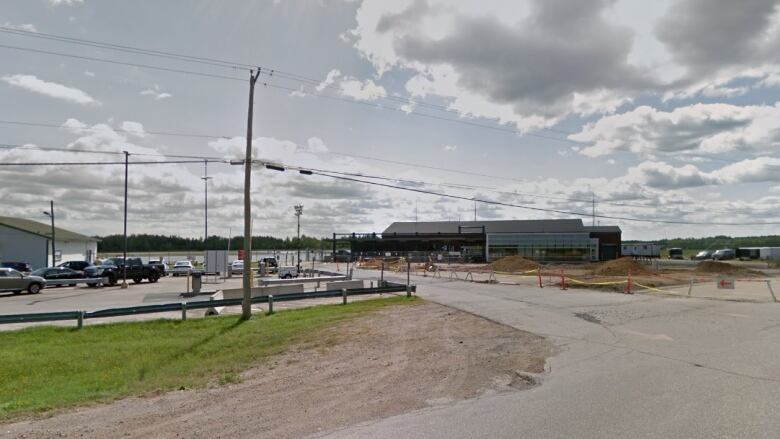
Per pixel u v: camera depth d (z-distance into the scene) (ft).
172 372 37.60
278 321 59.31
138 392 30.89
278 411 25.05
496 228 281.54
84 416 25.35
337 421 23.02
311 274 154.20
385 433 21.02
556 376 31.22
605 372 31.76
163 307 63.36
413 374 32.83
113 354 44.75
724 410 23.11
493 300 76.84
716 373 30.83
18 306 82.79
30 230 172.55
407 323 55.16
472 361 36.32
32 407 27.22
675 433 20.06
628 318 56.59
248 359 41.37
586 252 238.27
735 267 159.84
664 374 30.73
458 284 112.57
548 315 59.77
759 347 39.27
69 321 65.10
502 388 28.78
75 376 37.70
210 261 160.04
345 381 31.63
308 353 42.14
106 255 433.07
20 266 148.36
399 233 286.87
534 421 22.04
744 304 69.56
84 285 131.64
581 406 24.22
